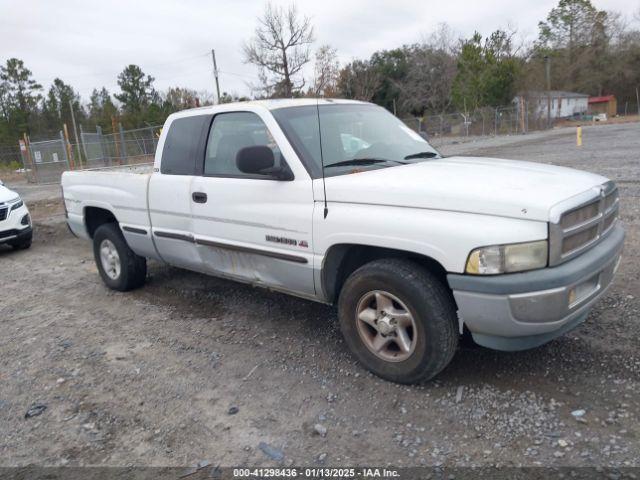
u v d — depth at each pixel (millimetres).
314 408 3412
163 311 5359
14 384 4027
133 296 5891
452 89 45938
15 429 3422
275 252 4086
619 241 3547
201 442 3154
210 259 4770
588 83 64312
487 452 2854
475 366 3727
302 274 3965
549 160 14969
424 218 3238
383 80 51156
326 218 3680
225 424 3314
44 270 7605
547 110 45312
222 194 4398
